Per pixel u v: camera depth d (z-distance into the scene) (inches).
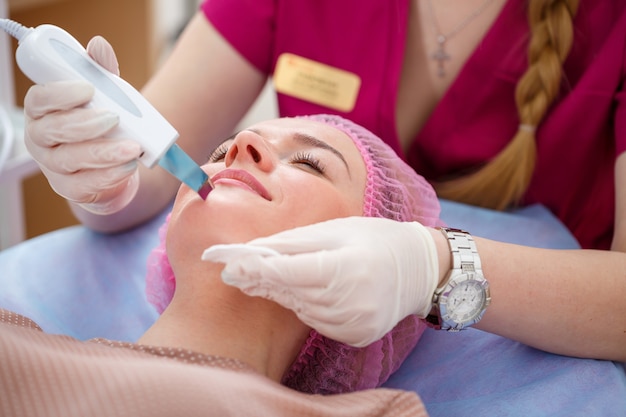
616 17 46.6
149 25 90.5
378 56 49.0
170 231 34.7
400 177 40.8
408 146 52.6
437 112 49.6
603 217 50.6
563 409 35.4
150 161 30.1
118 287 44.8
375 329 29.7
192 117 48.6
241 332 33.7
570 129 48.4
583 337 36.8
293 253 29.3
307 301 28.9
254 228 33.1
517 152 48.2
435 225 41.2
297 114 51.3
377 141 41.2
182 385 28.8
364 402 32.1
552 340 37.1
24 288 44.0
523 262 36.4
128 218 47.3
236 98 51.2
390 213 38.5
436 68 50.3
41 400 28.0
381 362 37.4
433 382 38.5
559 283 36.3
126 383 28.3
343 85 50.0
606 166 49.9
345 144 38.5
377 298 29.3
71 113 30.0
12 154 52.3
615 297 36.6
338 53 49.8
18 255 46.2
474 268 33.7
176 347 32.8
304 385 38.3
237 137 35.1
